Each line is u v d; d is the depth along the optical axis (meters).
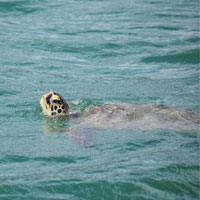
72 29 46.41
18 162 17.72
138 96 28.05
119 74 33.91
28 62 35.47
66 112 24.25
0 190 15.37
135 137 20.41
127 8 57.62
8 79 30.81
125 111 24.00
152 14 54.72
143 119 22.81
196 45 41.69
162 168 16.94
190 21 51.50
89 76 32.94
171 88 30.09
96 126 22.02
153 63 37.25
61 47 40.34
